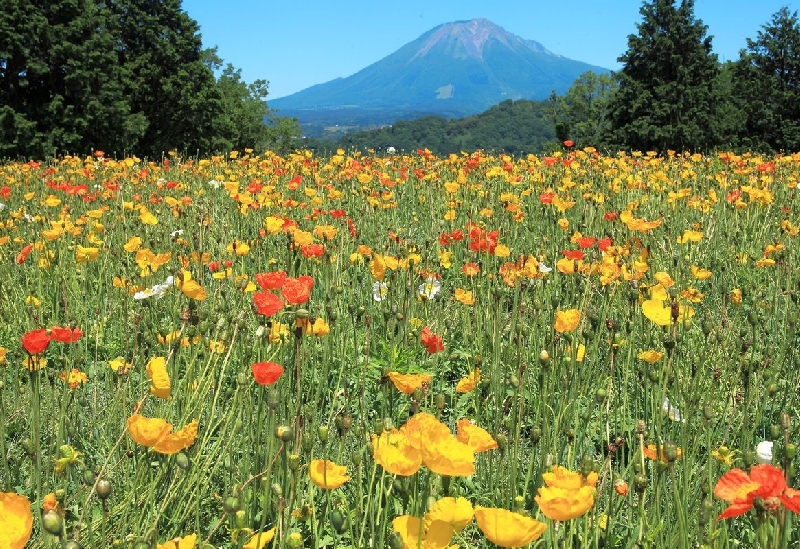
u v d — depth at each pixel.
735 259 6.70
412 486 2.58
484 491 3.25
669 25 52.69
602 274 4.64
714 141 50.62
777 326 4.99
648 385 3.99
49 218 7.54
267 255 6.61
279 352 3.89
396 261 4.98
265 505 2.55
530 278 4.98
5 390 4.16
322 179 10.22
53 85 42.94
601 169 11.42
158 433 2.27
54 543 2.41
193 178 11.80
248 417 3.39
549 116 90.56
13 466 3.45
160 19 54.06
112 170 12.73
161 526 2.96
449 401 4.55
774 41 52.66
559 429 3.55
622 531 3.08
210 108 54.94
